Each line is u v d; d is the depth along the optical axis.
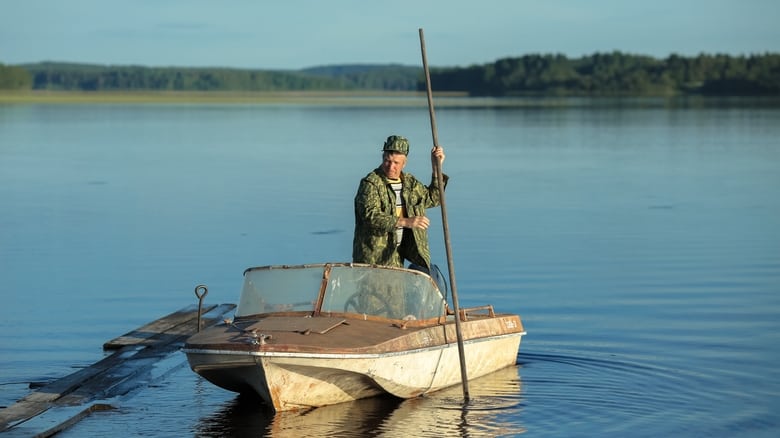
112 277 28.28
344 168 59.41
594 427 15.67
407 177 17.58
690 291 25.83
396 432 15.39
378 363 15.77
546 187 49.44
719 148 74.69
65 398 16.80
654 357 19.58
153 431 15.47
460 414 16.27
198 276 28.36
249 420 15.93
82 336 21.81
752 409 16.45
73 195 46.97
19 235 35.41
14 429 15.07
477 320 18.02
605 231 35.69
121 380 17.92
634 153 70.31
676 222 37.81
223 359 15.47
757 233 35.09
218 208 42.16
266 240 34.00
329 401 16.47
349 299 16.70
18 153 71.94
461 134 94.19
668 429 15.55
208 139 88.19
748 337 21.05
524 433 15.41
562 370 18.77
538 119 128.12
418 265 17.80
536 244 33.00
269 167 60.44
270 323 16.16
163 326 21.91
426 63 17.58
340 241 33.72
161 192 48.03
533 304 24.47
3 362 19.64
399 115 145.75
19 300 25.38
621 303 24.50
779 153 69.56
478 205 42.81
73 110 170.38
